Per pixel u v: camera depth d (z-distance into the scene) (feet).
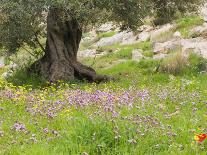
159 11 79.36
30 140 29.43
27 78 73.92
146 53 99.30
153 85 59.77
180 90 52.08
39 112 37.78
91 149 28.17
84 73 72.02
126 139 29.12
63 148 28.04
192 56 79.10
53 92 54.65
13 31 67.46
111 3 63.52
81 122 31.24
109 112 36.04
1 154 26.84
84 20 65.46
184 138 30.27
